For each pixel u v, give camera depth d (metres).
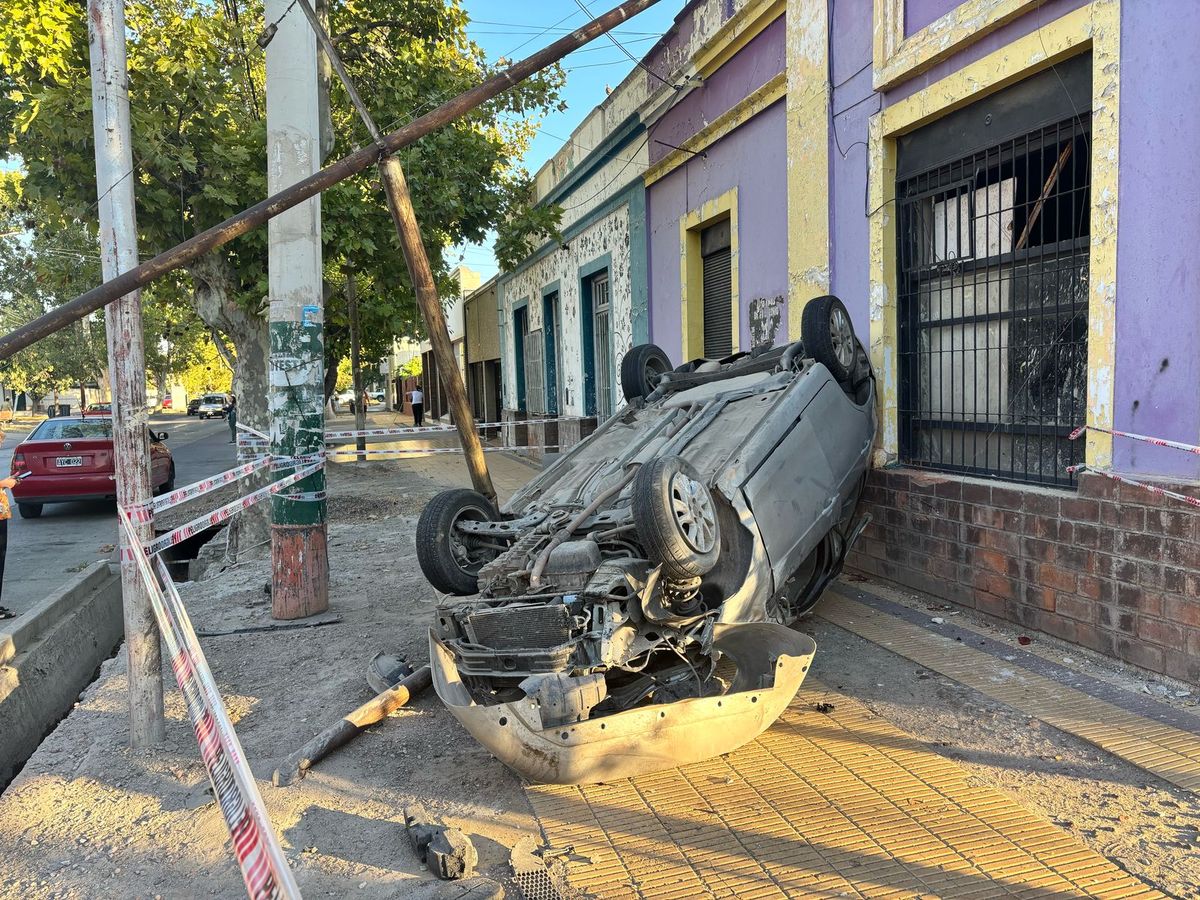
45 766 4.20
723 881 3.01
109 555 10.12
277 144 6.68
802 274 7.70
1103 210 4.70
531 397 18.75
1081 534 4.90
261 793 3.83
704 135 9.55
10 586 8.59
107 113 4.20
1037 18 5.11
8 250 20.34
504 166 14.45
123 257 4.24
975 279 5.93
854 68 6.86
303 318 6.68
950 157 6.04
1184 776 3.55
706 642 4.10
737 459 4.61
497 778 3.89
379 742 4.32
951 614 5.92
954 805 3.46
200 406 61.84
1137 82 4.47
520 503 5.61
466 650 4.00
